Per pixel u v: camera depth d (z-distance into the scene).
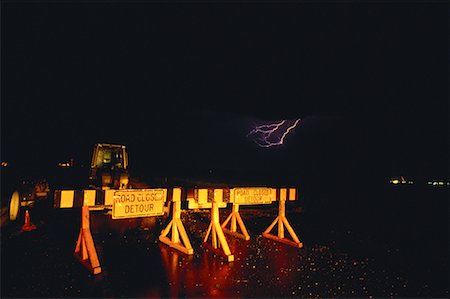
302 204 13.26
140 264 5.02
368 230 9.05
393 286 4.73
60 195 4.62
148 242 6.37
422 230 9.36
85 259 4.85
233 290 4.19
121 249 5.79
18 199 6.78
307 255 6.09
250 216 10.15
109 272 4.60
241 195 6.51
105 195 4.93
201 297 3.92
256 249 6.32
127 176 11.27
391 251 6.84
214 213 6.07
